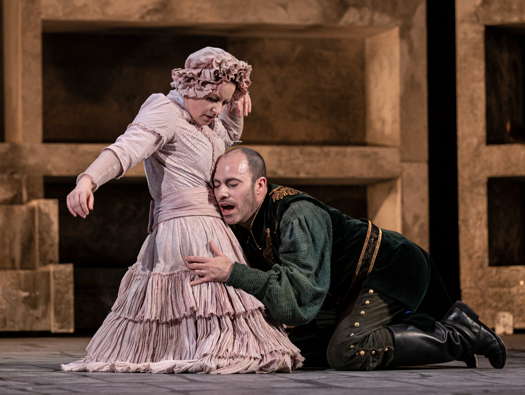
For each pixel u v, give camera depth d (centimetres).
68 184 2141
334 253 1099
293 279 1024
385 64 2133
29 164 1939
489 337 1130
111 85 2159
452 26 2302
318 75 2230
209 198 1069
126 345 1044
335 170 2045
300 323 1033
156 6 1989
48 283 1873
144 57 2169
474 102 2041
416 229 2070
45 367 1127
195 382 930
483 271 2025
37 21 1945
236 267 1022
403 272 1105
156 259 1052
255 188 1065
